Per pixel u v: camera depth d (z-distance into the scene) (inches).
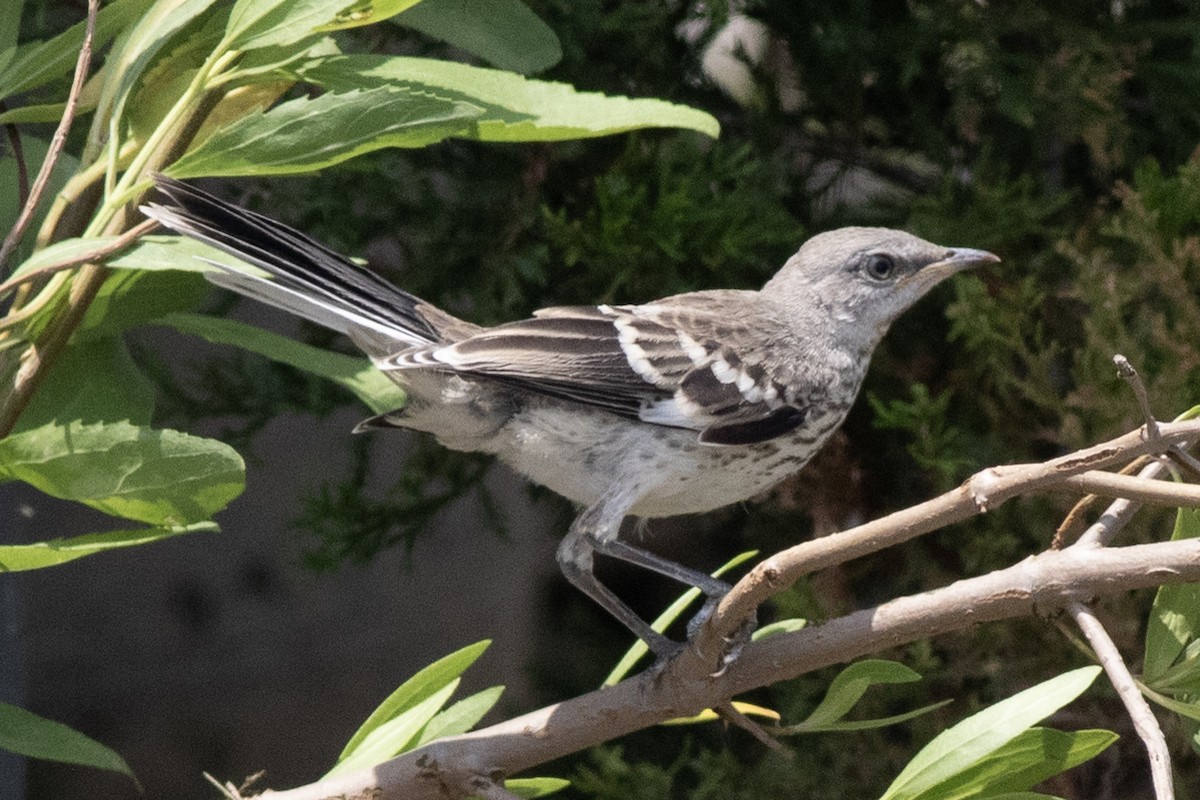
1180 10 412.2
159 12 212.5
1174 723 347.6
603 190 364.5
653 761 438.6
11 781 297.7
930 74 412.8
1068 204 416.2
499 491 599.2
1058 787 355.9
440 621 636.7
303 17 200.8
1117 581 175.9
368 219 409.7
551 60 235.9
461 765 204.8
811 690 385.1
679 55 411.5
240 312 560.7
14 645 292.8
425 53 391.9
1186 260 333.7
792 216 422.0
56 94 314.3
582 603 509.7
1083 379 341.4
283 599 639.8
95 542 182.4
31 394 214.7
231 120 235.9
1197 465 166.1
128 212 225.0
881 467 398.6
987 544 364.8
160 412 413.1
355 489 411.8
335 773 208.2
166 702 626.5
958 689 382.9
